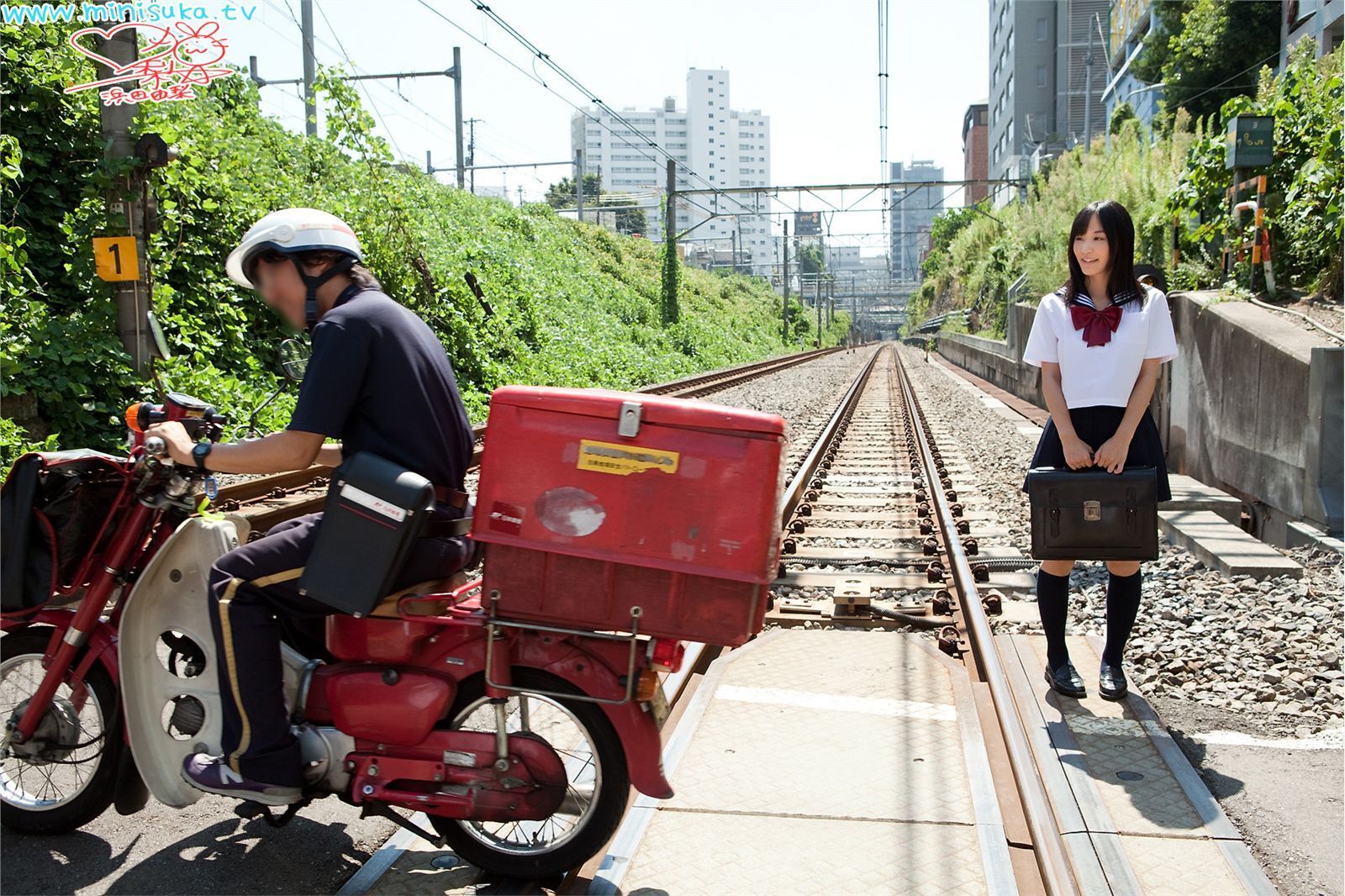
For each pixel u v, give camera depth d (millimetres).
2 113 10797
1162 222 15133
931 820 3264
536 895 2906
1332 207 10000
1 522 3047
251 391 11344
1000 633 5250
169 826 3318
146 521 3135
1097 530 4047
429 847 3199
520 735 2914
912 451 13711
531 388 2795
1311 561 6504
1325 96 11883
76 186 11508
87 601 3119
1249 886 2865
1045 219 24688
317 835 3270
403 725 2891
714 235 141500
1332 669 4688
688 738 3873
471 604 3068
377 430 2855
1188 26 33500
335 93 15734
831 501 9633
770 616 5539
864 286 122250
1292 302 9930
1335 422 6855
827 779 3553
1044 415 18297
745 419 2662
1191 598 5711
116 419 9617
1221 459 8812
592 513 2705
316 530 2873
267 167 14531
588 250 40844
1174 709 4266
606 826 2873
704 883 2916
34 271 10672
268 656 2865
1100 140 24812
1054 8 74125
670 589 2693
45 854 3129
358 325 2799
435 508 2812
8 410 8992
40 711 3137
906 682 4539
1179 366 10109
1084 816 3232
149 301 9820
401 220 16453
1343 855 3078
